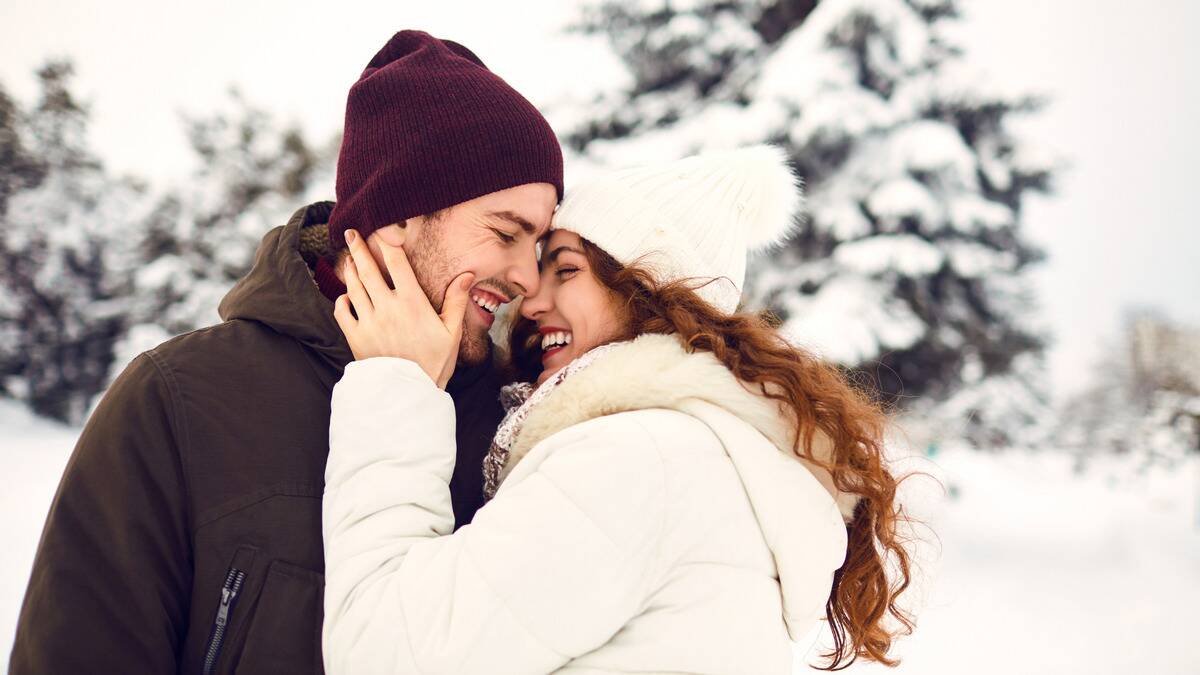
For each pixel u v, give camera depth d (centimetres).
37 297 1223
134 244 1274
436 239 123
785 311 884
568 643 95
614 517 97
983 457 1127
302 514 111
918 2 995
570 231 133
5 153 1332
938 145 912
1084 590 684
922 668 478
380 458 106
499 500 101
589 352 120
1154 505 1041
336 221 128
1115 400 1881
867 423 120
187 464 109
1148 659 522
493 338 155
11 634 468
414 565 97
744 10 1088
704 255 132
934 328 905
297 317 119
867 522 126
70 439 1071
